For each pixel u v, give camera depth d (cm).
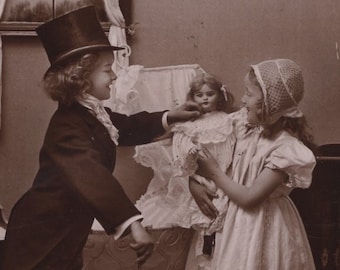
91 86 295
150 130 319
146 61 376
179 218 316
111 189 272
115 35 368
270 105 294
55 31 292
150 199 334
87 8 297
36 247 284
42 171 287
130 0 374
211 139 307
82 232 286
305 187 291
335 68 376
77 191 274
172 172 329
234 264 293
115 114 322
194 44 377
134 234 268
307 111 376
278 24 376
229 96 328
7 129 373
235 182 299
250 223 295
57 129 285
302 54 375
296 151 291
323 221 339
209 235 308
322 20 376
